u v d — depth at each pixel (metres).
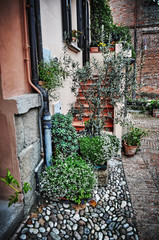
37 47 2.78
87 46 6.69
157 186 3.17
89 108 3.94
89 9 7.05
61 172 2.65
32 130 2.58
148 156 4.39
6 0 2.02
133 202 2.77
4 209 2.22
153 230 2.28
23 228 2.17
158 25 10.30
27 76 2.55
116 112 4.19
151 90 10.83
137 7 10.54
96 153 2.92
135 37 10.85
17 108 2.01
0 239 1.86
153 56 10.59
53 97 3.33
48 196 2.58
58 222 2.30
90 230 2.24
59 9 3.95
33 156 2.62
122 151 4.63
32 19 2.53
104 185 3.09
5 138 2.13
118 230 2.26
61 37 4.13
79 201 2.48
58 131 2.96
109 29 7.70
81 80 3.84
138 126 6.96
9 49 2.09
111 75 3.63
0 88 1.99
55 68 3.03
